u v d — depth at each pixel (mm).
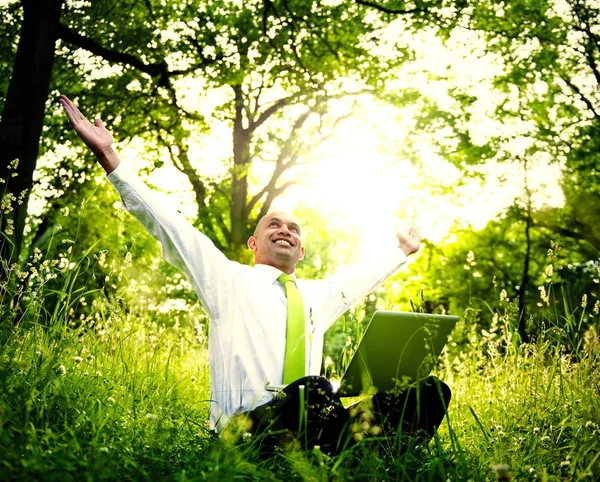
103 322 4121
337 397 2982
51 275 3410
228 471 2330
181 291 16719
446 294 24703
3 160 9000
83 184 16047
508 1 14641
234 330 3357
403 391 3092
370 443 2863
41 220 15766
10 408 2500
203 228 20125
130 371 3812
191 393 4539
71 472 2131
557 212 21984
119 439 2697
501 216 22906
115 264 3762
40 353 3051
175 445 2754
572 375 3887
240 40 15070
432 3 14508
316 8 14703
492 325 4719
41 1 9555
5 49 13156
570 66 16406
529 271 23719
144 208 3402
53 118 15672
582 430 3232
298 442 2777
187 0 14328
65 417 2711
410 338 2977
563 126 17984
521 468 2877
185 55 15172
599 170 18047
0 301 3197
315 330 3713
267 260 3758
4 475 2016
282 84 16578
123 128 16641
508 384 4156
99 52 12336
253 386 3248
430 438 3080
